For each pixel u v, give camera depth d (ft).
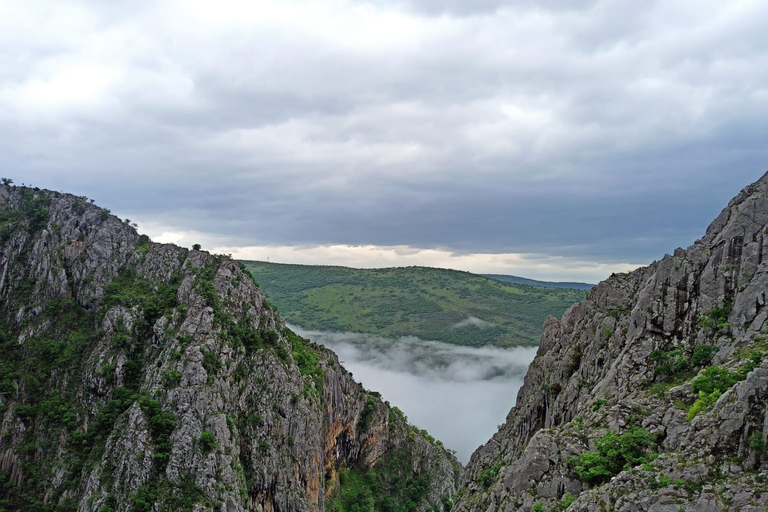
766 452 130.52
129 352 475.31
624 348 218.59
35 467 434.30
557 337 307.37
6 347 502.79
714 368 174.09
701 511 131.23
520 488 196.44
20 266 550.77
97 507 385.50
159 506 380.99
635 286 256.73
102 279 534.78
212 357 456.04
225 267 543.39
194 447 407.23
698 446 144.46
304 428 501.56
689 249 219.20
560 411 245.24
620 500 148.05
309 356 603.26
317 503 505.66
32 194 604.49
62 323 510.99
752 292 185.26
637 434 174.40
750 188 213.66
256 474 453.99
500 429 354.13
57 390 470.39
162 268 540.11
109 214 579.07
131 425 412.98
